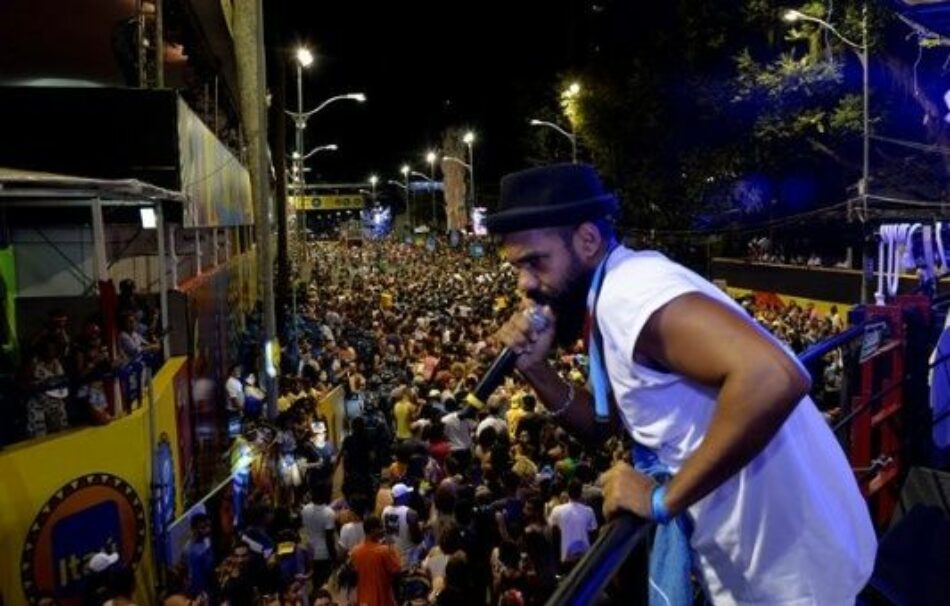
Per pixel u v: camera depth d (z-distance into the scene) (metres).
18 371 8.60
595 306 1.91
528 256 1.97
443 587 8.05
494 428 12.32
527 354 2.38
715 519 1.91
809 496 1.86
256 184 17.91
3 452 7.77
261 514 10.26
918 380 4.60
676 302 1.75
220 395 17.23
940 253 9.65
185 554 9.44
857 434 4.66
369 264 69.12
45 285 13.59
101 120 10.91
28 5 13.72
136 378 9.74
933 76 18.52
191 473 12.43
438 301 38.84
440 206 128.00
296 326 26.14
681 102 36.16
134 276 16.16
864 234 11.85
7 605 7.50
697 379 1.74
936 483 3.94
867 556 1.97
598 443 2.42
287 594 8.83
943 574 3.52
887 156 25.66
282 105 37.19
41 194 8.02
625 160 39.56
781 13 30.55
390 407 17.20
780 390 1.62
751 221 36.75
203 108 23.72
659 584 1.93
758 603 1.90
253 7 18.08
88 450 8.56
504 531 9.09
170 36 20.59
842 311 29.38
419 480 11.31
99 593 7.66
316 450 15.04
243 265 31.41
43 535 7.95
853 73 27.88
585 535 9.03
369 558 8.81
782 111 30.08
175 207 12.65
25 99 10.82
